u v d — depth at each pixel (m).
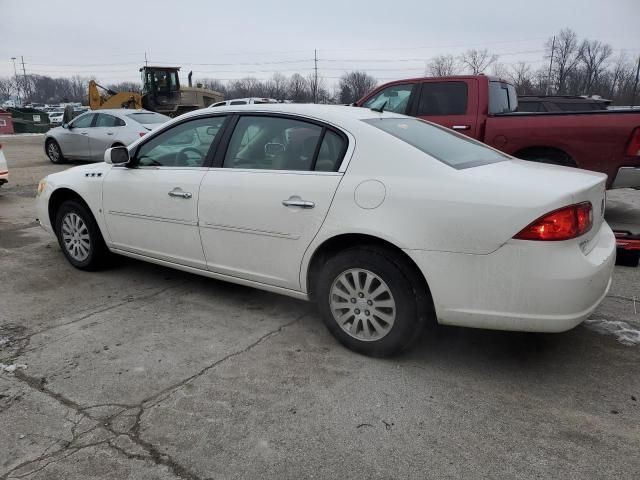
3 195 9.11
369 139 3.19
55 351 3.34
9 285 4.54
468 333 3.58
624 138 5.71
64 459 2.35
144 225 4.21
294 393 2.87
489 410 2.71
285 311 3.97
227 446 2.44
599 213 3.13
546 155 6.33
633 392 2.86
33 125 34.94
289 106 3.63
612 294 4.23
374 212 3.02
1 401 2.79
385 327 3.14
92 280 4.66
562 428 2.55
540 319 2.72
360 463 2.33
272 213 3.41
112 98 23.80
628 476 2.24
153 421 2.62
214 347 3.40
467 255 2.79
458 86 6.96
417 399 2.81
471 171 3.03
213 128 3.89
